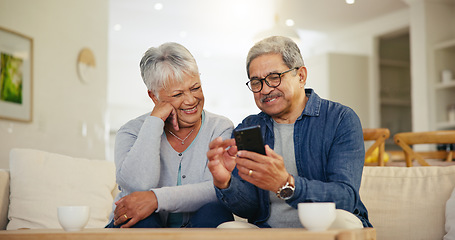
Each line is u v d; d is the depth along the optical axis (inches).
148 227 61.4
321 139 62.1
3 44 135.5
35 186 85.9
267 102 63.6
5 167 134.9
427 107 221.3
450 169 76.4
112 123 304.0
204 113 73.9
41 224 83.3
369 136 120.3
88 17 175.3
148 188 65.1
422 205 74.2
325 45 293.0
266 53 62.6
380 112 268.4
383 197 77.1
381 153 119.5
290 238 38.8
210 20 247.0
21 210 83.8
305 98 66.6
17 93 139.9
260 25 257.4
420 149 227.9
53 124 155.9
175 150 71.0
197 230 46.2
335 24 261.0
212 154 55.0
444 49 226.5
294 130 63.9
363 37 266.8
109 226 65.6
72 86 165.8
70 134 163.8
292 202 53.7
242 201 60.7
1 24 135.6
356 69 265.1
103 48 184.7
